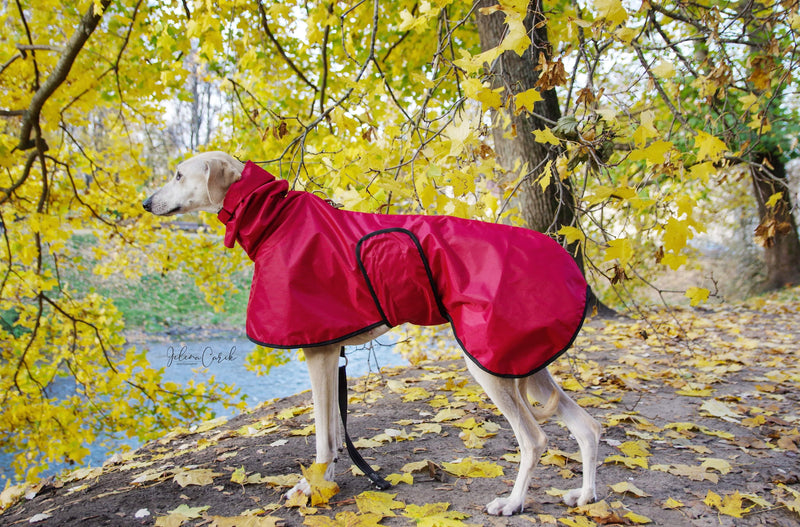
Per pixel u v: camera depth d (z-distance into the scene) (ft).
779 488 8.59
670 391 14.44
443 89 19.75
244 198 8.34
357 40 20.81
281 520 7.53
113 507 8.19
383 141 11.33
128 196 20.43
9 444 18.28
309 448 10.66
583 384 14.83
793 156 33.55
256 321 7.86
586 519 7.38
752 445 10.57
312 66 22.41
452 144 8.62
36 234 19.01
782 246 41.14
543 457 9.95
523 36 7.60
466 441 10.66
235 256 22.02
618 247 8.72
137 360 19.01
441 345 24.49
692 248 41.27
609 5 7.84
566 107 11.30
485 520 7.43
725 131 11.95
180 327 50.62
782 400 13.57
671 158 9.18
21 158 19.85
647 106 8.29
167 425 19.15
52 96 17.01
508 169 17.66
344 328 7.70
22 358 18.40
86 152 20.47
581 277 7.62
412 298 7.75
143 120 20.13
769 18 10.62
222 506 8.14
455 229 7.84
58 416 17.90
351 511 7.61
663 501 8.23
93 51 16.46
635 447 10.18
